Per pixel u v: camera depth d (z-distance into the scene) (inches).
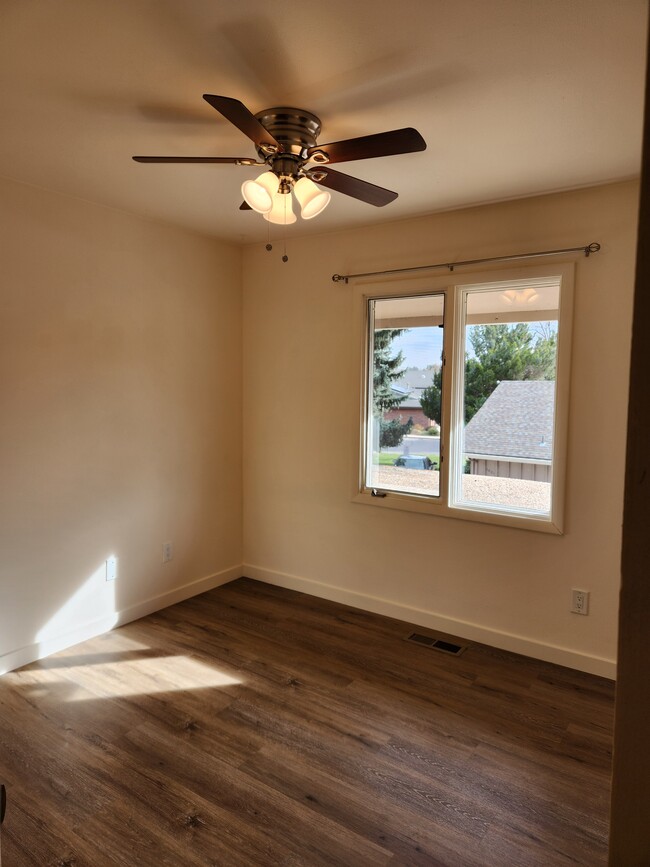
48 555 121.5
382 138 71.3
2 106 81.0
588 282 112.8
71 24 62.0
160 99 78.9
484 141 90.9
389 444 145.3
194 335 152.2
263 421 165.2
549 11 59.3
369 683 113.3
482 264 124.6
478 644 130.6
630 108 79.8
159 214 133.5
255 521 170.2
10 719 99.3
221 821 77.5
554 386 122.8
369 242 141.3
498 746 94.1
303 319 154.2
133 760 89.2
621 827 21.0
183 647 127.3
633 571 20.0
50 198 117.0
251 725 98.9
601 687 112.6
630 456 19.7
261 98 78.2
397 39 64.6
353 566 150.9
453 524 133.7
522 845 74.3
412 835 75.7
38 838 74.2
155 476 144.4
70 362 123.1
